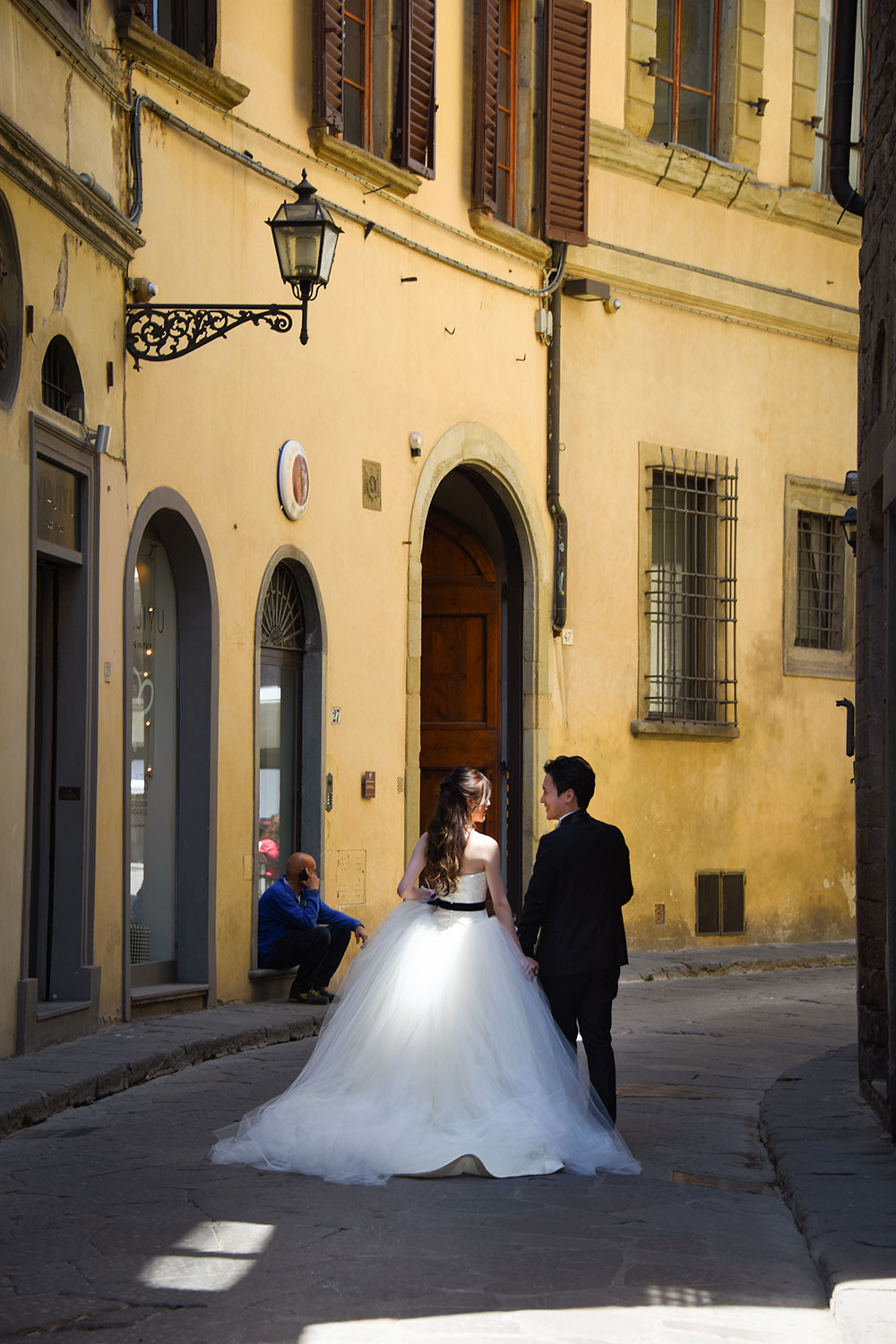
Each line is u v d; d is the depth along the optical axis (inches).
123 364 451.5
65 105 417.4
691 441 761.0
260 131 533.3
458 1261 226.7
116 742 446.6
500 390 673.6
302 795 564.1
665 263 746.8
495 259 670.5
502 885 313.4
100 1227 244.1
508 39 695.7
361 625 589.3
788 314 796.6
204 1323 198.4
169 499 475.8
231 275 517.3
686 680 759.7
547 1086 299.7
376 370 596.4
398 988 301.9
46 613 427.8
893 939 309.3
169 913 496.1
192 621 498.9
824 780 812.0
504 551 703.7
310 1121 292.2
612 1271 224.5
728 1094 388.8
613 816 723.4
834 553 829.8
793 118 800.9
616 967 315.3
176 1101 359.9
